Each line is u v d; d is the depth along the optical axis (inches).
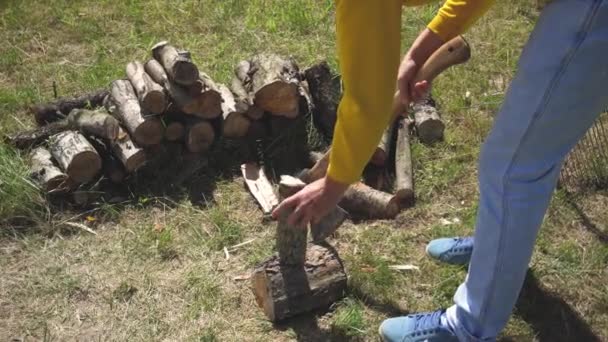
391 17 68.4
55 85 160.4
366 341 107.2
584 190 134.2
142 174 138.1
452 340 98.0
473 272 92.4
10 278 118.8
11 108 158.4
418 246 124.8
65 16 193.5
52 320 111.9
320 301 109.7
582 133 83.4
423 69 102.3
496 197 86.1
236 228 128.6
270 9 196.5
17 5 197.3
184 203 133.9
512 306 93.4
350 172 75.5
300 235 104.3
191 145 139.6
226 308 113.1
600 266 119.0
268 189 134.6
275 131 145.9
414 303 113.5
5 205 129.0
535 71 79.5
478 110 159.3
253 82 141.9
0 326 110.7
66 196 133.6
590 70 77.5
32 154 137.8
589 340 107.4
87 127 135.4
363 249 123.7
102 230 128.6
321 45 182.4
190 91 135.8
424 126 147.6
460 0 93.0
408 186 133.6
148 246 124.8
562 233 126.2
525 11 195.6
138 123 133.8
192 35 186.9
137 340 108.3
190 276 118.6
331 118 146.9
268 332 108.4
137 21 192.2
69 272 120.0
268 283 107.0
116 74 169.6
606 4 74.3
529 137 81.6
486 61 175.5
